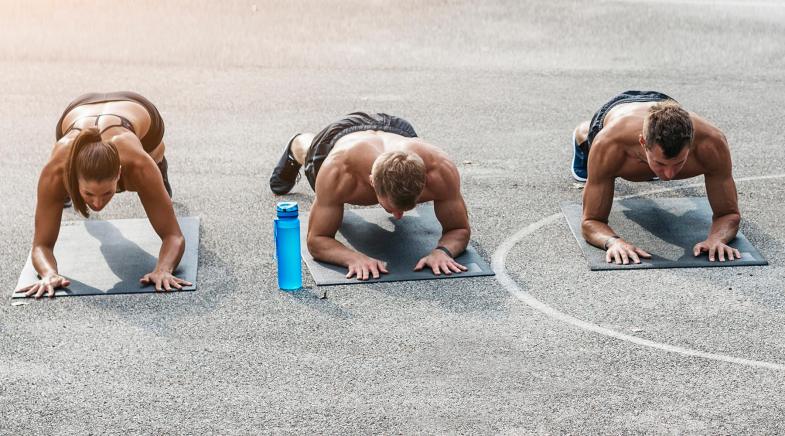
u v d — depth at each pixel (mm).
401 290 6527
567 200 8242
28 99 11273
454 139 9930
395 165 6137
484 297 6430
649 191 8391
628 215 7809
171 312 6223
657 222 7652
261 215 7949
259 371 5512
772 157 9352
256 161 9258
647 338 5855
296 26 15062
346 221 7719
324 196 6848
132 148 6520
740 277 6676
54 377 5449
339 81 12141
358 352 5715
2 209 8008
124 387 5348
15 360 5625
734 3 16953
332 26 15086
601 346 5762
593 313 6188
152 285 6574
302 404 5176
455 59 13242
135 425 4988
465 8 16359
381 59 13227
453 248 6953
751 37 14508
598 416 5039
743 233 7469
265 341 5855
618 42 14203
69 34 14414
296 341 5852
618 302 6336
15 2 16375
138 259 6973
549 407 5129
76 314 6188
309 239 6945
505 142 9852
